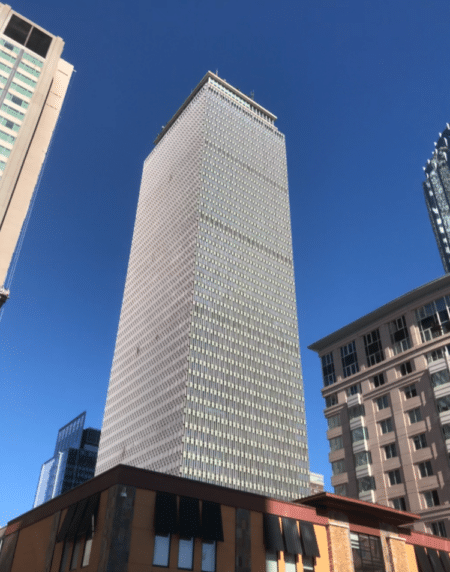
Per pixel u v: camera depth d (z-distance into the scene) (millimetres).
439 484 59594
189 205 198250
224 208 199625
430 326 70188
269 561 32312
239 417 159750
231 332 174250
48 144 86750
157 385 167875
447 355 65375
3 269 71000
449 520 56719
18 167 78188
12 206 76062
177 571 28281
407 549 40531
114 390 197125
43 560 33375
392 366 72125
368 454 69562
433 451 61906
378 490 65875
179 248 192250
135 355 191625
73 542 31359
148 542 28109
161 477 30766
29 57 90938
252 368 173125
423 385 66812
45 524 35750
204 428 149625
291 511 35375
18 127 81438
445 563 42219
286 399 177125
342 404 76875
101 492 30516
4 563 38375
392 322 76062
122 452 172000
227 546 31016
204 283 176625
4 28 91250
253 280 193625
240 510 32906
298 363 190375
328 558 35000
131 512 28469
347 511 38344
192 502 31109
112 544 26797
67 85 97312
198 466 142250
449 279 69250
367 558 37094
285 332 193125
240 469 150500
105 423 192875
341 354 82312
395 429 67500
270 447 162125
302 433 174500
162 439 152500
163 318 182625
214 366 162875
